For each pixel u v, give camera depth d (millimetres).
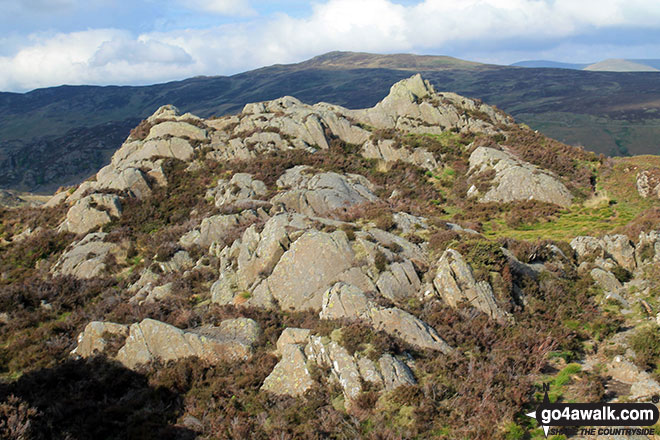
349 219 29531
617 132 199500
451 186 44062
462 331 17234
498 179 40719
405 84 58531
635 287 20672
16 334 22328
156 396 15805
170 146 47031
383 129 53344
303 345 16234
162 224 36656
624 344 16531
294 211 33250
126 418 14914
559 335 17391
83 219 35750
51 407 14875
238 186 39531
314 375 14938
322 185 37312
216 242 28625
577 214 35344
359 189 38844
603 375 14812
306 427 13055
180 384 16203
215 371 16781
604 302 19984
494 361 15398
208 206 38469
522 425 12312
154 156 45969
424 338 16328
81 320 23641
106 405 15742
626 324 18109
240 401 15008
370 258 21922
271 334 18625
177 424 14336
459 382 14164
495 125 54406
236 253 25828
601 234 28469
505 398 13211
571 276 22078
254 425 13766
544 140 49750
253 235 25312
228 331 18922
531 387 14062
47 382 17031
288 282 21719
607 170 41812
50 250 33312
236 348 17562
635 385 13133
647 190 35906
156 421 14562
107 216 36156
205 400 15227
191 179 43594
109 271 29344
